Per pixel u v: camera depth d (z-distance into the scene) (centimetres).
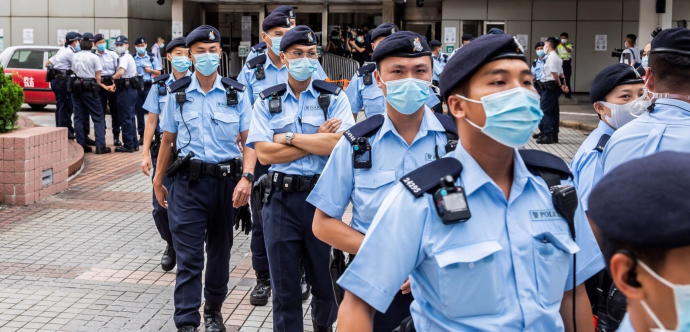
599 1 1944
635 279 124
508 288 185
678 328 122
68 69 1213
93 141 1236
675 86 274
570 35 1970
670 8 1411
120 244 644
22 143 766
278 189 388
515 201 190
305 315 481
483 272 181
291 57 402
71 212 759
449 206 181
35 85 1666
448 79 192
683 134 270
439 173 190
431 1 2047
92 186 900
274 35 560
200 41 435
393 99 288
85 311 480
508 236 186
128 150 1188
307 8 2025
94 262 589
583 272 202
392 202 192
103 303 496
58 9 2100
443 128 302
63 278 547
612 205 124
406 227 187
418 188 187
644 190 121
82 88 1134
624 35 1952
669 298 121
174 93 438
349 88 604
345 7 2012
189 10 2000
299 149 383
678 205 117
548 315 186
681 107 274
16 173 773
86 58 1127
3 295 507
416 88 284
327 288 392
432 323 192
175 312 417
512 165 196
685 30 270
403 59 287
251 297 502
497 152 190
